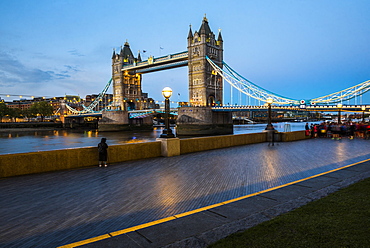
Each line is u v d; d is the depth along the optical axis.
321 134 28.31
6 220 6.45
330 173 10.09
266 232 4.98
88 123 193.50
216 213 6.28
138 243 4.87
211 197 8.09
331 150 18.03
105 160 13.23
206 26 122.12
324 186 8.35
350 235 4.75
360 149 18.17
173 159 15.23
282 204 6.61
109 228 5.93
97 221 6.34
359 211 5.83
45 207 7.37
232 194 8.38
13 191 9.01
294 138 25.56
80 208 7.27
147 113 134.88
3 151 55.84
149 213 6.82
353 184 8.19
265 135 24.88
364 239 4.59
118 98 162.38
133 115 143.62
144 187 9.34
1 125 136.88
